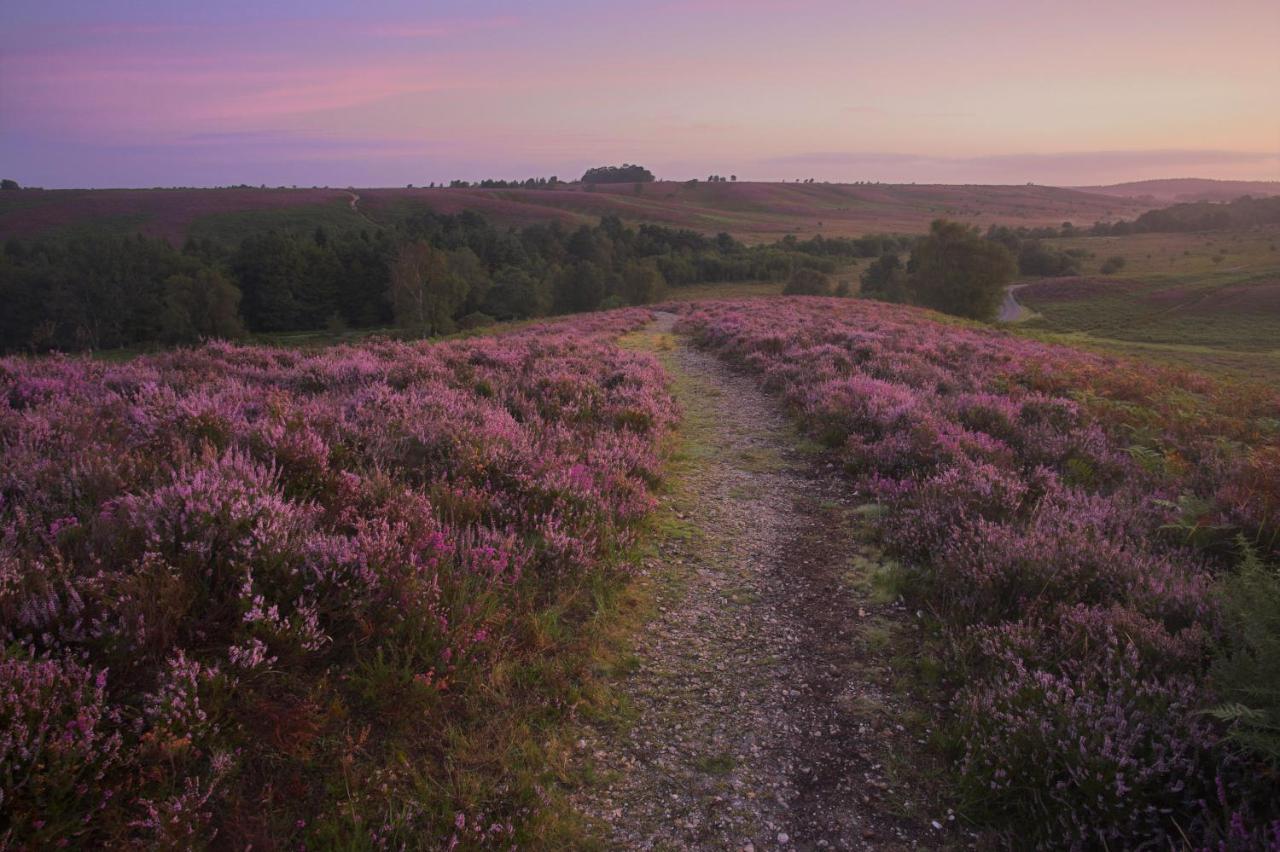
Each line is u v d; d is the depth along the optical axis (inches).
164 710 118.0
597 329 1197.7
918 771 148.8
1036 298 4517.7
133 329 3577.8
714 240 7372.1
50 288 3390.7
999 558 214.8
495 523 233.5
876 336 786.2
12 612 127.8
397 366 432.5
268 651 143.7
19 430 210.7
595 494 268.1
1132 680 149.8
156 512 161.9
